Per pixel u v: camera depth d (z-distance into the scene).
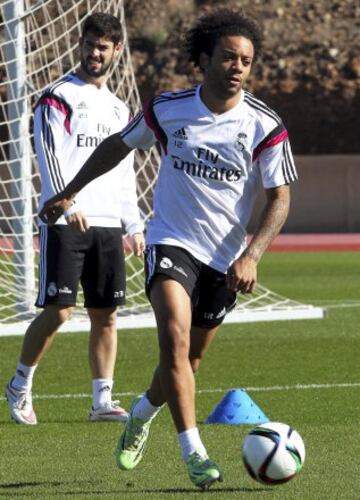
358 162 97.75
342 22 119.06
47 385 29.95
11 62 37.12
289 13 120.31
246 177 18.70
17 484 18.81
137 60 116.25
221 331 41.16
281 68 113.81
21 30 37.31
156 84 114.12
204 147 18.41
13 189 37.69
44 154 23.92
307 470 19.61
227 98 18.30
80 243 24.31
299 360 34.00
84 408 26.50
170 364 17.62
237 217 18.78
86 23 24.73
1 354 35.94
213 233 18.66
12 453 21.45
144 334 41.06
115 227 24.73
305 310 40.78
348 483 18.62
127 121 25.34
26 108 37.09
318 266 69.75
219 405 24.53
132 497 17.73
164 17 120.50
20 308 37.31
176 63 115.25
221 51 18.03
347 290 55.41
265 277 62.88
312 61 114.44
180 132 18.45
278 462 17.22
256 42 18.39
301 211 98.62
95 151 19.09
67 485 18.70
